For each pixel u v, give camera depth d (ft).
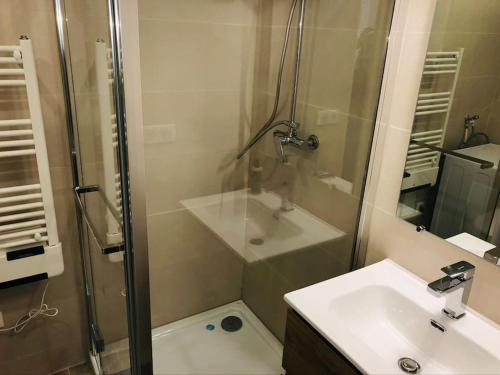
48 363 6.48
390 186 4.72
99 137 4.06
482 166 3.84
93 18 3.53
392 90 4.51
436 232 4.31
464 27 3.76
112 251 4.03
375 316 4.43
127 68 2.86
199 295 7.31
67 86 5.15
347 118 5.12
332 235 5.65
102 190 4.26
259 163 6.89
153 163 6.08
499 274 3.81
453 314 3.93
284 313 6.73
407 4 4.21
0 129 4.94
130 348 3.92
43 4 4.84
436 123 4.13
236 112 6.57
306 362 4.01
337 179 5.42
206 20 5.79
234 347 6.88
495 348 3.57
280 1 5.78
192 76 5.98
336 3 4.99
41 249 5.42
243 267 7.65
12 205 5.24
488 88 3.68
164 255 6.68
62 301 6.23
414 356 4.04
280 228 6.66
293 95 5.97
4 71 4.59
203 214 6.84
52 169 5.53
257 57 6.39
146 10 5.32
